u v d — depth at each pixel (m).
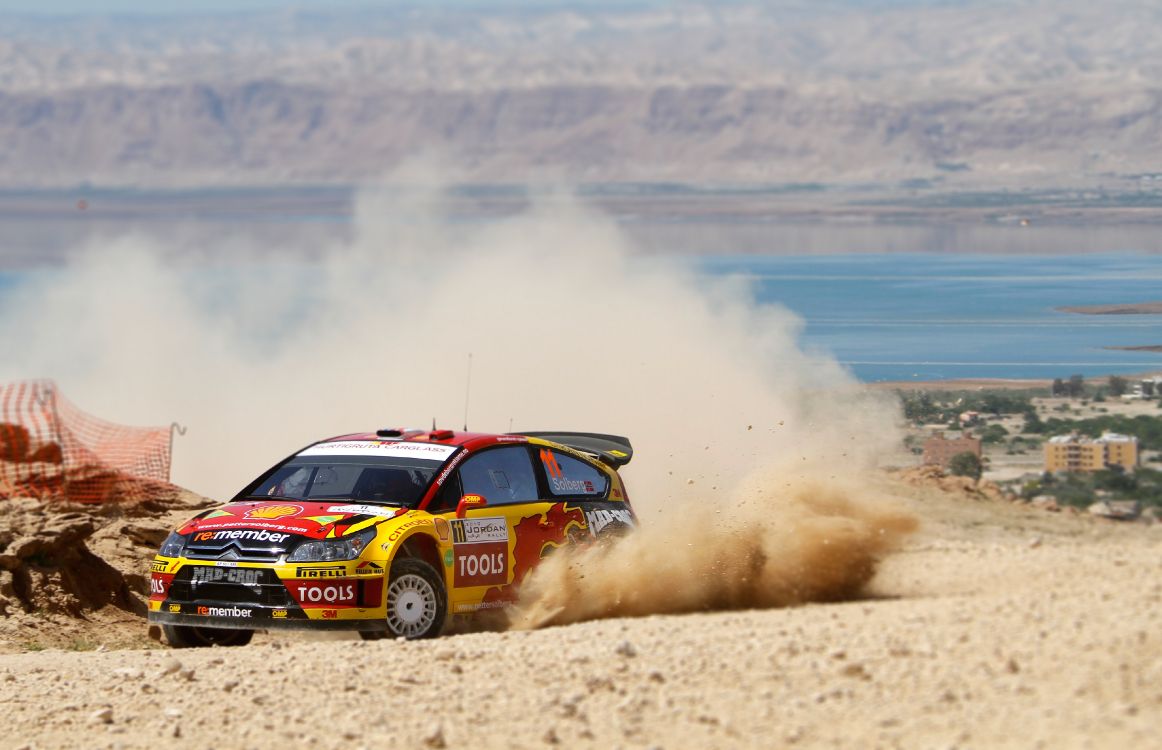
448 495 27.52
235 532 26.52
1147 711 15.49
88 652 29.30
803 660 18.64
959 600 21.12
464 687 20.08
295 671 22.17
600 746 16.95
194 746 19.09
